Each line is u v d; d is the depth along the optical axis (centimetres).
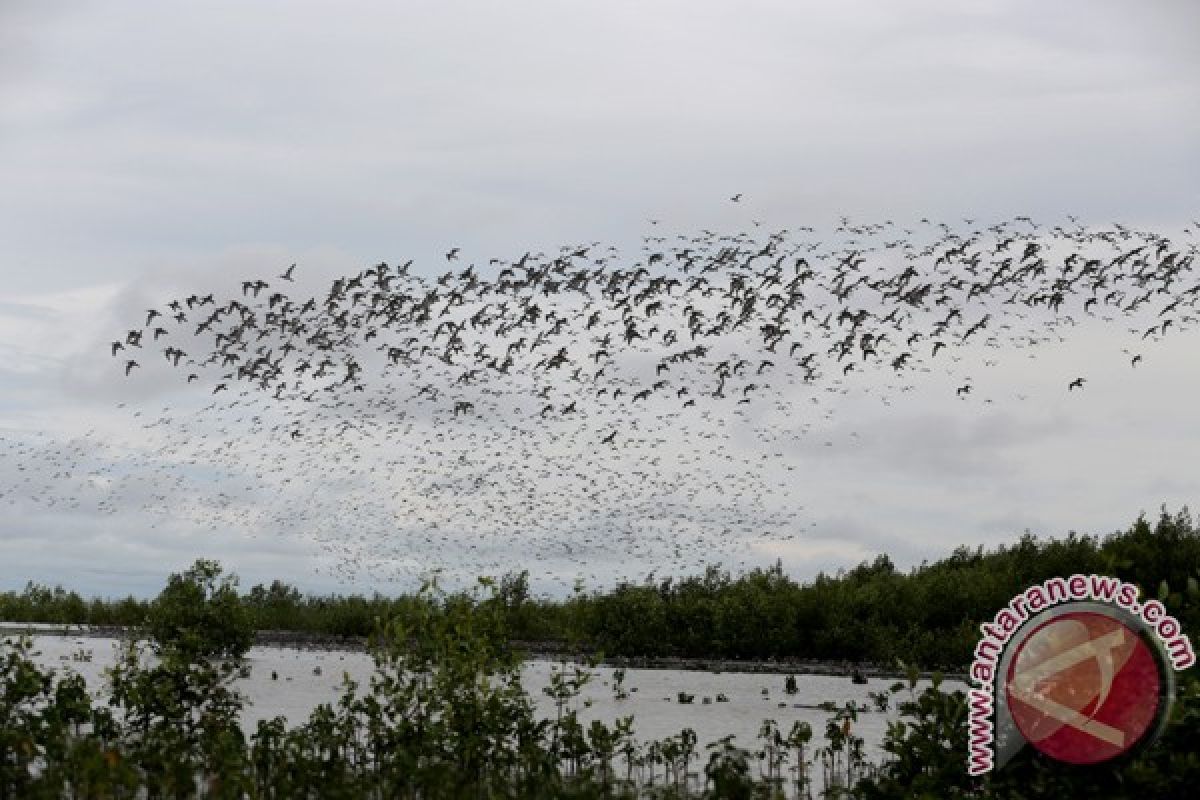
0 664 2030
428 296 3391
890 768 1662
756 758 2006
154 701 2006
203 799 1714
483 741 1880
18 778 1673
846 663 4691
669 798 1702
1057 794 1422
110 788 1591
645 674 4209
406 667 2039
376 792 1764
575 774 1962
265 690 3334
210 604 4012
